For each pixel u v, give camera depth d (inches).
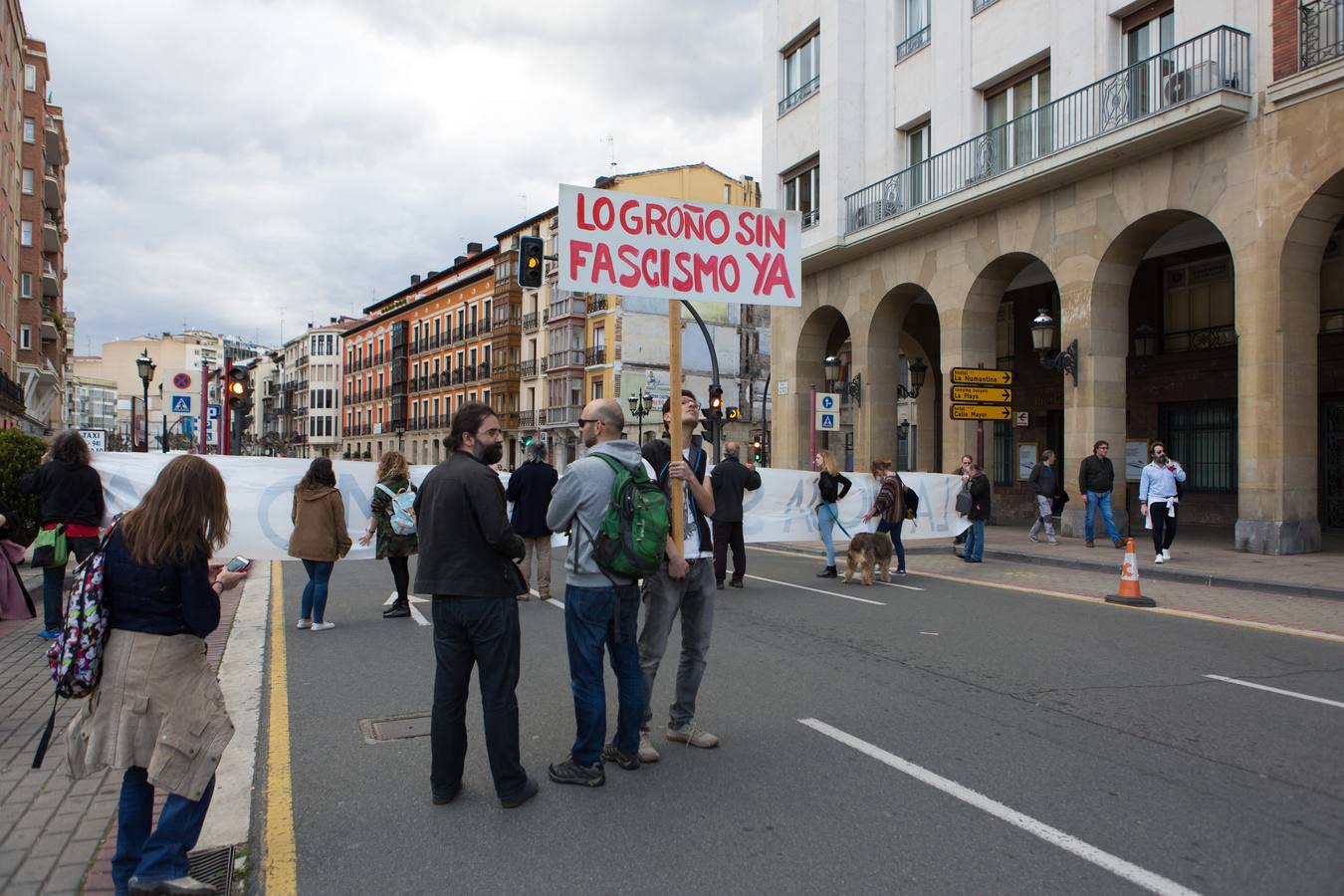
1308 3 494.0
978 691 227.6
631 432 1897.1
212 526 122.7
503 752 151.2
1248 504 518.6
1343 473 645.3
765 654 272.4
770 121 982.4
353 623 336.2
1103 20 618.2
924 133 805.2
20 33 1531.7
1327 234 511.5
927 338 1005.2
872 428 834.8
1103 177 607.2
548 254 2132.1
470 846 136.8
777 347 979.3
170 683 119.1
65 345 2443.4
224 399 731.4
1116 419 618.5
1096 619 334.0
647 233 226.4
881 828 142.3
